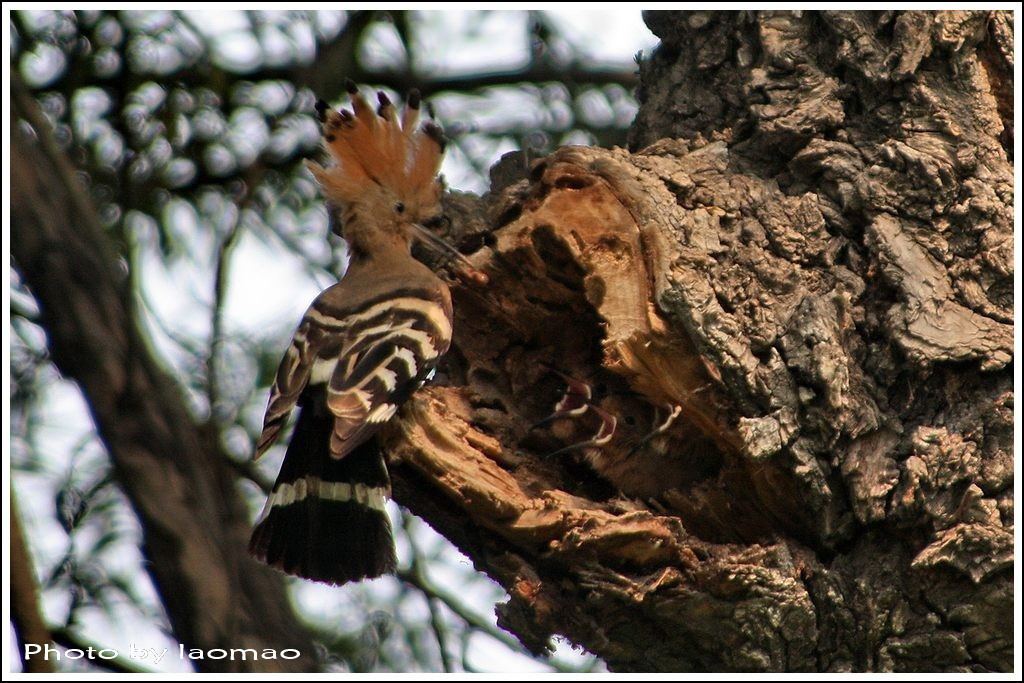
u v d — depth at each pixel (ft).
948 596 20.62
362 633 28.43
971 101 23.43
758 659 21.11
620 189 22.00
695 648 21.58
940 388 21.34
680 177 22.66
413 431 21.66
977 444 20.75
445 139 26.84
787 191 23.68
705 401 20.95
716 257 21.44
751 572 20.76
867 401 21.09
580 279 22.25
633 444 22.25
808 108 23.89
